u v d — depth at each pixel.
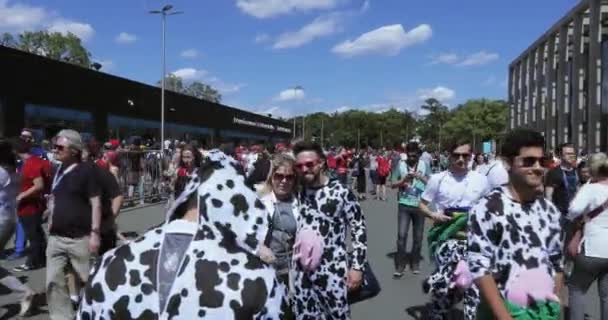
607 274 5.06
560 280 3.02
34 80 23.36
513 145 2.94
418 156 8.62
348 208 4.21
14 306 6.54
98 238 5.41
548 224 2.95
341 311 4.14
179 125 38.62
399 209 8.45
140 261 2.19
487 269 2.91
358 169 22.78
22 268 8.42
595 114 39.53
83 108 26.92
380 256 9.95
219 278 2.13
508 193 3.00
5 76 21.73
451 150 5.54
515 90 75.06
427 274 8.49
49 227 5.54
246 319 2.12
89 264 5.46
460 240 5.18
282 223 4.36
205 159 2.29
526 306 2.84
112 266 2.20
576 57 45.16
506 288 2.90
